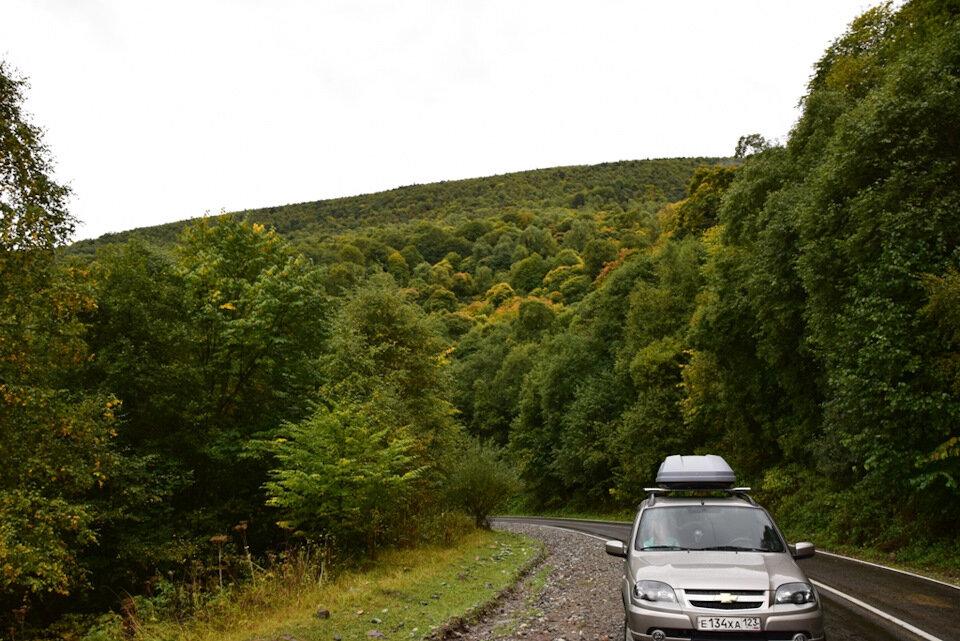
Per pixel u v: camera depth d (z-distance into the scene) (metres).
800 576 6.50
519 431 63.72
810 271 16.66
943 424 13.18
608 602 10.68
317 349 23.25
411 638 8.31
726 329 27.88
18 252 11.77
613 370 52.88
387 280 24.83
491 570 14.95
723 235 29.03
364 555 15.57
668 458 9.27
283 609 9.61
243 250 24.91
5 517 11.80
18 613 13.61
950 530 15.70
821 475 24.88
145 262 21.19
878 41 24.97
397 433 18.34
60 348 13.25
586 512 52.03
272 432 20.31
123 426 18.98
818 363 22.39
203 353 22.11
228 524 19.81
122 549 16.67
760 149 28.38
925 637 7.76
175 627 9.13
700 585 6.29
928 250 13.67
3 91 11.73
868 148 15.24
